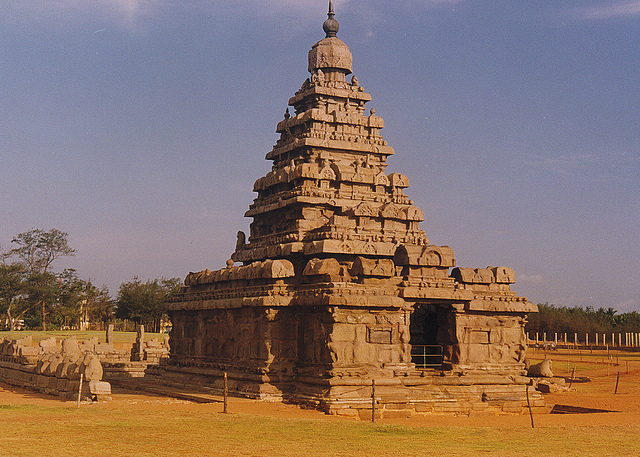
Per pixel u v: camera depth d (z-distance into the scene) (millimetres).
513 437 26984
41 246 129250
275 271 38344
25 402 35281
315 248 40531
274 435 25500
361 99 48500
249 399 36344
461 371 37625
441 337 39281
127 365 58719
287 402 35750
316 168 44531
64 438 23641
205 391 39906
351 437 25672
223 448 22766
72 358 40906
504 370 38812
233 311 41094
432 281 37656
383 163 47812
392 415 34250
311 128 46625
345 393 33781
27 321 125750
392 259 41562
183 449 22422
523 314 39750
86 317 134625
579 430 28906
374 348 35719
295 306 37594
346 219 42562
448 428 28969
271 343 37469
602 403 41938
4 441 22797
